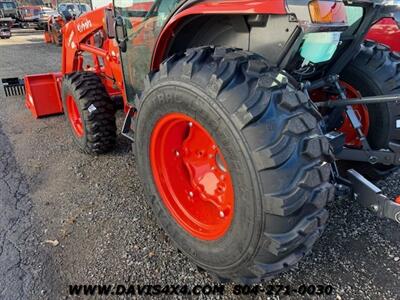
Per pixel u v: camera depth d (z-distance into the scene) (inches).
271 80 60.1
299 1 57.0
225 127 59.9
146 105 77.6
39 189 120.2
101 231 96.7
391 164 88.3
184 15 70.1
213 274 75.2
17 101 228.5
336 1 61.9
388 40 122.2
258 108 57.1
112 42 126.4
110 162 137.5
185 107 67.1
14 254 89.0
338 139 78.7
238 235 64.1
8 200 113.7
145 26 97.3
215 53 66.2
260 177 57.1
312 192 58.4
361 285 76.4
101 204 109.5
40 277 81.6
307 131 59.0
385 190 109.4
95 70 153.6
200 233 75.9
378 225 95.0
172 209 82.4
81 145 142.4
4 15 896.9
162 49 83.5
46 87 187.8
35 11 901.8
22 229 98.9
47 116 194.1
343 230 93.4
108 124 134.3
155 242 91.5
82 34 147.6
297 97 60.3
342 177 82.9
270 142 56.4
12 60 412.8
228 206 72.1
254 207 59.1
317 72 83.0
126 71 114.5
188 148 81.1
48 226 99.9
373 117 95.5
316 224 60.6
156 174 84.3
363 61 94.9
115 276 80.9
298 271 80.5
